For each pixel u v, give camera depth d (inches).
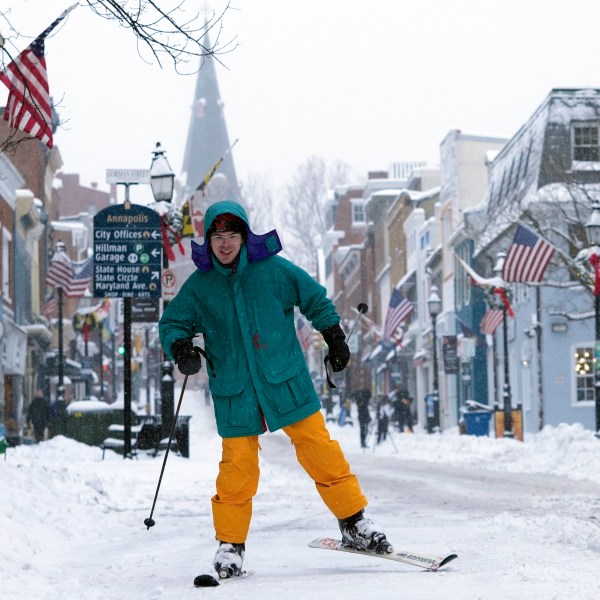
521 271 1515.7
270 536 417.7
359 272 4463.6
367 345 4227.4
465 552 331.3
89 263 1875.0
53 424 1664.6
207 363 296.5
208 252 292.7
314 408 293.3
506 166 2262.6
